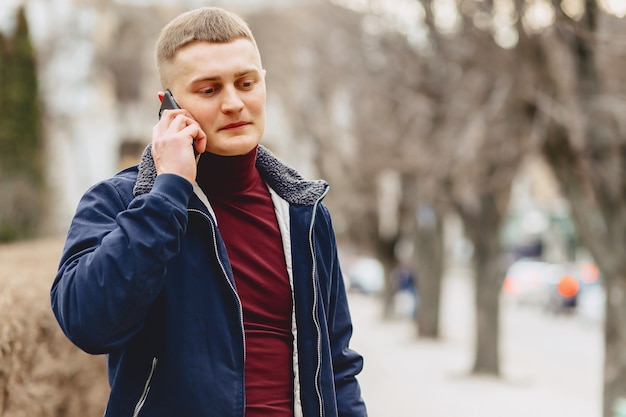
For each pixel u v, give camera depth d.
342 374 2.77
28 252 8.89
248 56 2.45
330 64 18.03
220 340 2.35
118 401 2.35
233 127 2.45
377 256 26.98
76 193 32.38
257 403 2.42
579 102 7.76
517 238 56.19
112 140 39.50
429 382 14.27
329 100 23.48
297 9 23.16
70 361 4.79
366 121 16.66
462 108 11.51
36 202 17.20
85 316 2.19
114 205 2.46
